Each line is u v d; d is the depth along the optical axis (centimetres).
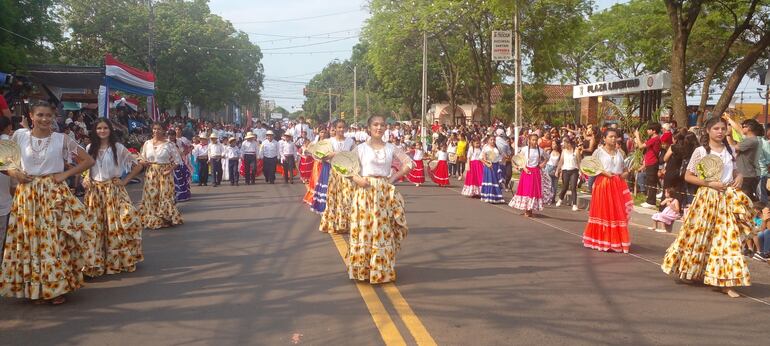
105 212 719
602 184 886
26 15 2359
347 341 490
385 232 664
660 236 1044
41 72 2038
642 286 670
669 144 1376
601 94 2664
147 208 1066
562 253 858
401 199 675
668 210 1074
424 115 3506
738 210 625
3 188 627
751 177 973
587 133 1523
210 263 781
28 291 583
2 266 584
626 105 1964
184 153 1520
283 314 561
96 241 696
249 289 650
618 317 556
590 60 4000
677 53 1588
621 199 878
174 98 4144
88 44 3884
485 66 3133
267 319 548
